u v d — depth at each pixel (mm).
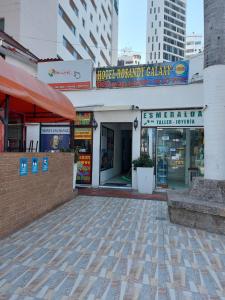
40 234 4750
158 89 9695
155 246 4281
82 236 4688
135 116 9961
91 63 10383
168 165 9930
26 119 9109
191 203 5223
